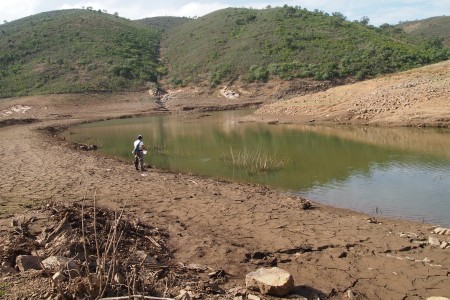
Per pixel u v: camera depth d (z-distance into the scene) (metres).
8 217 7.74
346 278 6.32
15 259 5.55
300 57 64.38
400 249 7.47
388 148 19.30
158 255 6.79
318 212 10.08
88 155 19.25
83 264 5.44
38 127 33.94
